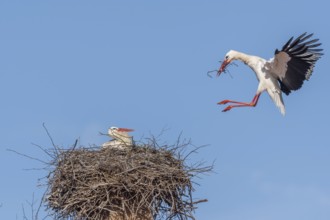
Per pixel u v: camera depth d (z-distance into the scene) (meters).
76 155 16.73
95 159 16.58
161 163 16.53
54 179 16.50
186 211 16.14
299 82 19.27
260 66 19.86
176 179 16.27
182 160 16.69
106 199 15.86
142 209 15.86
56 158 16.70
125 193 15.96
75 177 16.17
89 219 15.95
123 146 17.20
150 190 15.85
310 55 18.69
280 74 19.52
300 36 18.53
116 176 15.99
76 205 16.02
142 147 17.03
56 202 16.30
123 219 15.80
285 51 18.88
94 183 15.98
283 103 19.75
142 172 16.09
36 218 15.52
